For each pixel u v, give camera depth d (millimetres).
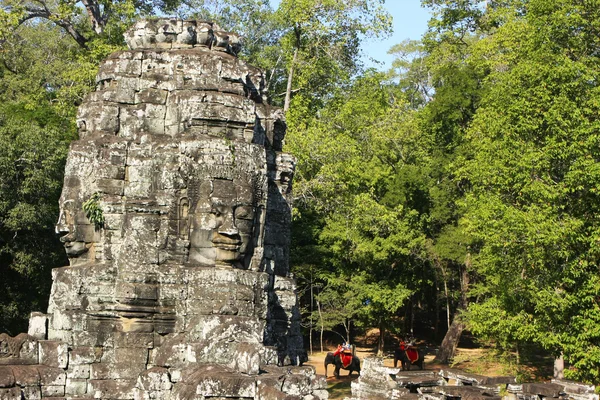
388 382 21266
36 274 38375
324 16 48531
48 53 57062
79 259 20781
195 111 20594
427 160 47031
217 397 14477
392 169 47812
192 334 18531
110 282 19875
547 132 29484
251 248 20656
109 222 20438
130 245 19578
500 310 31125
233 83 21391
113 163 20609
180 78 21172
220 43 22328
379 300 42844
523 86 30938
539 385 19469
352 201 43969
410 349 38969
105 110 21297
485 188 32750
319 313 43812
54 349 19078
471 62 48344
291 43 49906
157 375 16656
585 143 27578
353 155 44562
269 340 21312
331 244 44938
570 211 28438
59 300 19969
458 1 55062
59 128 42500
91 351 19359
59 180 38688
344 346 38938
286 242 24672
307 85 50125
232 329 17391
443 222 44250
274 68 50844
